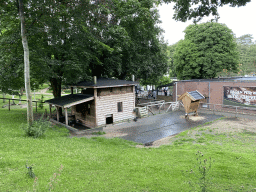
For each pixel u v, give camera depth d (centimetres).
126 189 559
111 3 1622
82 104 1956
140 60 2595
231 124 1639
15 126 1425
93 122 1794
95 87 1691
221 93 2292
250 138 1237
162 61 2925
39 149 899
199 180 585
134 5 2122
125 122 1900
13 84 1897
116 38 2034
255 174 671
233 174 674
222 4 877
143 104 2802
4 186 534
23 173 616
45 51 1748
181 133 1407
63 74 2014
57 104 1734
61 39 1850
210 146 1066
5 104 3269
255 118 1852
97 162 776
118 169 715
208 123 1712
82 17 1441
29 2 1309
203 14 947
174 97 2962
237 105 2147
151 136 1393
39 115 2158
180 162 802
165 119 1956
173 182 613
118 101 1909
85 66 1916
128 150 1002
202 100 2500
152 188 571
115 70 2527
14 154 801
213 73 3416
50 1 1246
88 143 1124
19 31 1470
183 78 3838
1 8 1365
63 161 754
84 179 617
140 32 2425
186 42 3600
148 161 806
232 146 1072
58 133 1366
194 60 3488
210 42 3297
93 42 1858
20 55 1545
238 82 2128
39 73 1744
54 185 550
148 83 3900
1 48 1505
